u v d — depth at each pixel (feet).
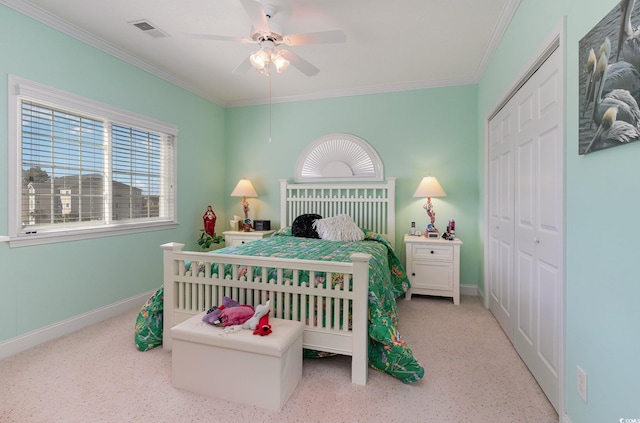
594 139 3.87
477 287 11.88
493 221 9.71
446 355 7.13
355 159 13.30
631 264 3.30
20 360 6.77
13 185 7.14
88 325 8.71
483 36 8.79
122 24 8.20
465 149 12.02
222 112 14.76
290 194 14.01
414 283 11.21
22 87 7.19
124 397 5.51
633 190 3.27
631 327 3.31
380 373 6.35
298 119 14.06
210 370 5.55
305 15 7.78
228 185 14.98
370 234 11.71
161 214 11.57
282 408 5.24
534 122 6.21
